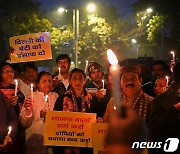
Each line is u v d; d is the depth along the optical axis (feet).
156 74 22.43
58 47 121.60
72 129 15.98
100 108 17.70
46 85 18.69
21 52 25.30
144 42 133.18
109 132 5.16
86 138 15.94
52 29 119.03
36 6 102.47
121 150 5.04
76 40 98.58
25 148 17.66
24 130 17.72
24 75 24.75
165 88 17.70
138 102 15.19
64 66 24.45
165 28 108.68
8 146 15.64
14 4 93.45
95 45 126.21
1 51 86.94
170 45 111.96
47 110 16.34
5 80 19.24
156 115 12.92
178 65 13.15
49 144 15.99
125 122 5.15
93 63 24.80
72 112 15.99
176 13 105.09
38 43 25.27
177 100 13.05
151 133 12.30
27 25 98.99
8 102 16.83
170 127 12.02
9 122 16.72
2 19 89.25
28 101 16.87
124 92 15.42
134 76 15.30
